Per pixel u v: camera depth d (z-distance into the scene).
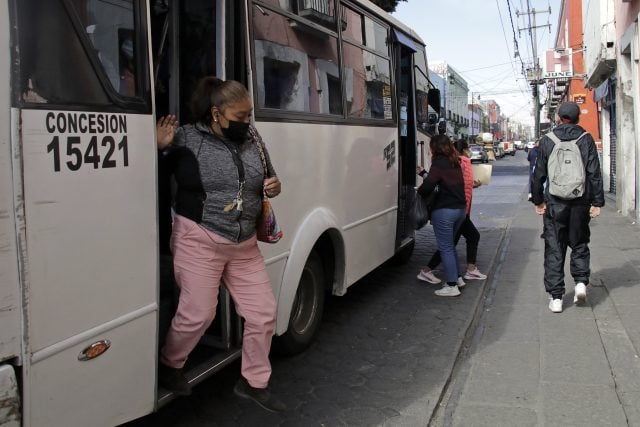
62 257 2.25
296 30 4.27
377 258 5.98
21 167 2.07
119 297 2.55
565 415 3.60
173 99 3.73
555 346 4.71
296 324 4.65
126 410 2.67
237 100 2.92
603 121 15.45
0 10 2.02
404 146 7.29
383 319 5.64
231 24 3.57
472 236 6.91
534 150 12.55
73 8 2.32
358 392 4.04
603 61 12.93
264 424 3.61
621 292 6.01
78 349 2.35
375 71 5.87
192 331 2.98
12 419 2.09
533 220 11.67
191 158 2.90
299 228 4.25
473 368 4.39
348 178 5.11
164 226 3.85
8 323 2.06
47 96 2.19
